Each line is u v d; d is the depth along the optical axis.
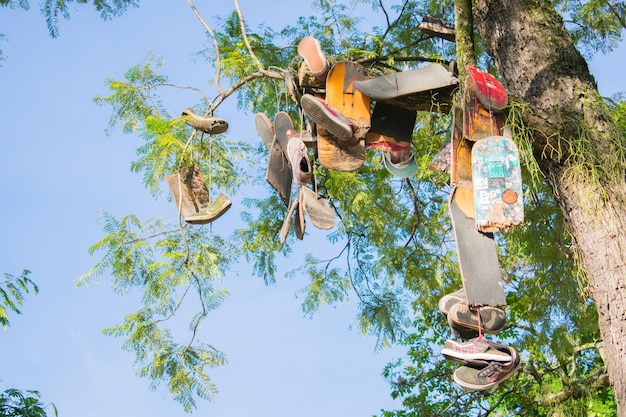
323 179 9.02
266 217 9.27
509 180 4.87
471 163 5.05
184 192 6.39
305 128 6.34
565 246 7.01
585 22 8.56
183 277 7.61
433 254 9.02
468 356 5.08
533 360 11.12
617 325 4.68
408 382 11.88
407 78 5.42
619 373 4.62
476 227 4.88
